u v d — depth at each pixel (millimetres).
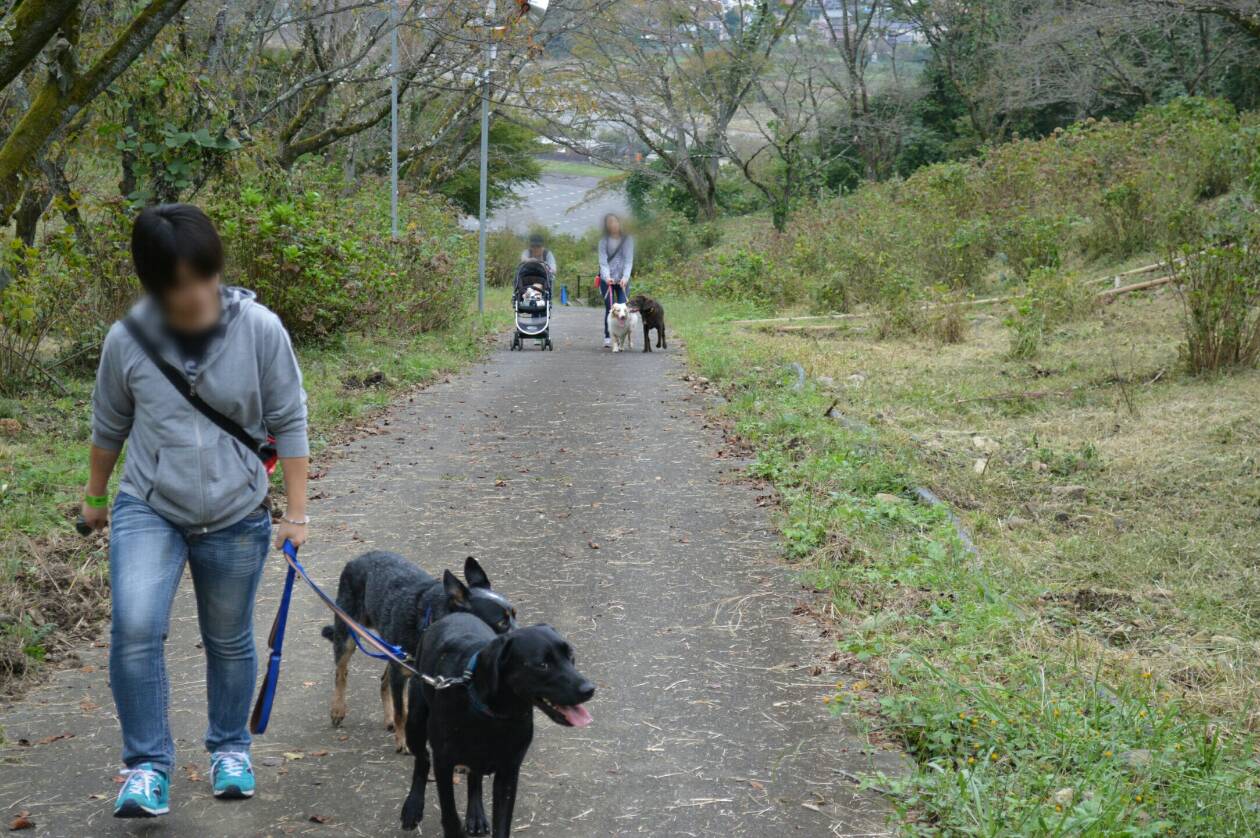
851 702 4863
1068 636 5543
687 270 29344
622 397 12359
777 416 10359
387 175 30078
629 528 7480
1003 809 3854
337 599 4711
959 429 10086
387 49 20234
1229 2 20438
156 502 3658
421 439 10172
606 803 4070
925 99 44875
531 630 3383
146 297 3570
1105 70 33375
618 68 40125
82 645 5488
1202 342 10961
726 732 4641
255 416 3732
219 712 3957
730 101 42562
